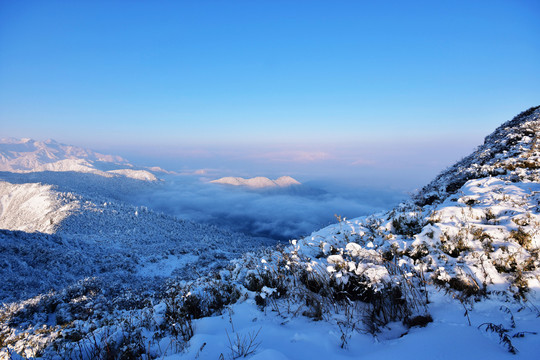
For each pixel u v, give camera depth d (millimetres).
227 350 2980
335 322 3383
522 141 11258
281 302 4188
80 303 13375
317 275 4383
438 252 4281
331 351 2756
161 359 3088
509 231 4133
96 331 4375
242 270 5992
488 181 7215
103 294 17844
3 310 12938
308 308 3807
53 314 13266
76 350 3758
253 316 3859
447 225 4660
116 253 46375
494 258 3736
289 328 3326
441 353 2430
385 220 6879
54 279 28641
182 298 4891
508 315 2875
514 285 3246
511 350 2289
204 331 3670
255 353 2812
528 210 4672
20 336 5738
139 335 3893
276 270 5133
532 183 6348
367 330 3170
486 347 2410
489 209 4973
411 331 3012
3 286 24016
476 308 3121
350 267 3930
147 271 37594
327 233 7391
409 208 8156
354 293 3900
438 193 8516
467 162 13602
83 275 32125
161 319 4566
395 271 4195
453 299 3402
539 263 3484
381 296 3564
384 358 2510
